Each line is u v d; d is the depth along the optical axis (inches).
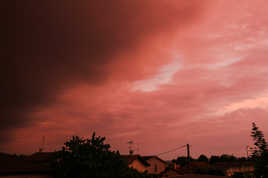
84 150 531.8
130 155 1462.8
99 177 489.7
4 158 699.4
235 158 3516.2
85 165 498.6
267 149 581.3
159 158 1759.4
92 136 562.3
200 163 2372.0
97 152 534.6
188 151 1433.3
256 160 585.6
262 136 592.7
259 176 579.8
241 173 1200.8
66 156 527.5
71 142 545.6
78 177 497.0
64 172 501.0
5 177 552.4
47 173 595.8
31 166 638.5
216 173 1553.9
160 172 1697.8
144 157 1759.4
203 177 1115.9
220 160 3540.8
